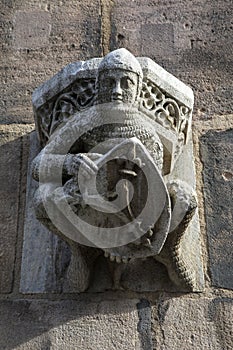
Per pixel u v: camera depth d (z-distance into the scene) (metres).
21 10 2.83
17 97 2.55
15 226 2.19
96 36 2.71
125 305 1.99
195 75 2.57
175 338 1.92
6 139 2.42
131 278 2.04
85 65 2.08
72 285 2.01
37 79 2.60
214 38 2.69
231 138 2.36
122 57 1.83
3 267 2.11
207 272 2.06
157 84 2.08
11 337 1.96
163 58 2.63
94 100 1.94
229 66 2.59
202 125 2.41
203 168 2.29
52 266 2.08
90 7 2.81
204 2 2.81
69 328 1.96
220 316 1.96
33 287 2.05
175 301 1.99
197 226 2.14
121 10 2.80
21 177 2.31
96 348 1.91
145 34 2.71
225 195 2.22
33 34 2.75
